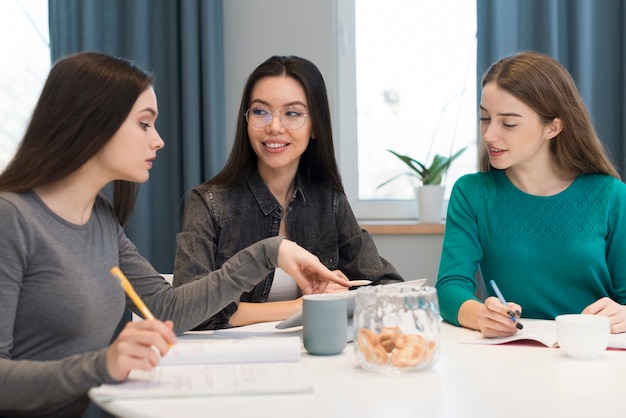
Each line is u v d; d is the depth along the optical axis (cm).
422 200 268
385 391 98
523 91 160
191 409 89
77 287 116
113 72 119
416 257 269
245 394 95
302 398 94
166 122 275
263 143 169
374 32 286
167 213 276
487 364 114
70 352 117
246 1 276
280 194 179
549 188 173
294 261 136
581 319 121
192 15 267
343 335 121
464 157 283
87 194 123
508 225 171
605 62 259
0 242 110
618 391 99
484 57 259
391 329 108
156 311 138
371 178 289
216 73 271
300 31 274
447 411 89
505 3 256
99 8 273
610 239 168
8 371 102
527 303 169
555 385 102
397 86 286
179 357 110
